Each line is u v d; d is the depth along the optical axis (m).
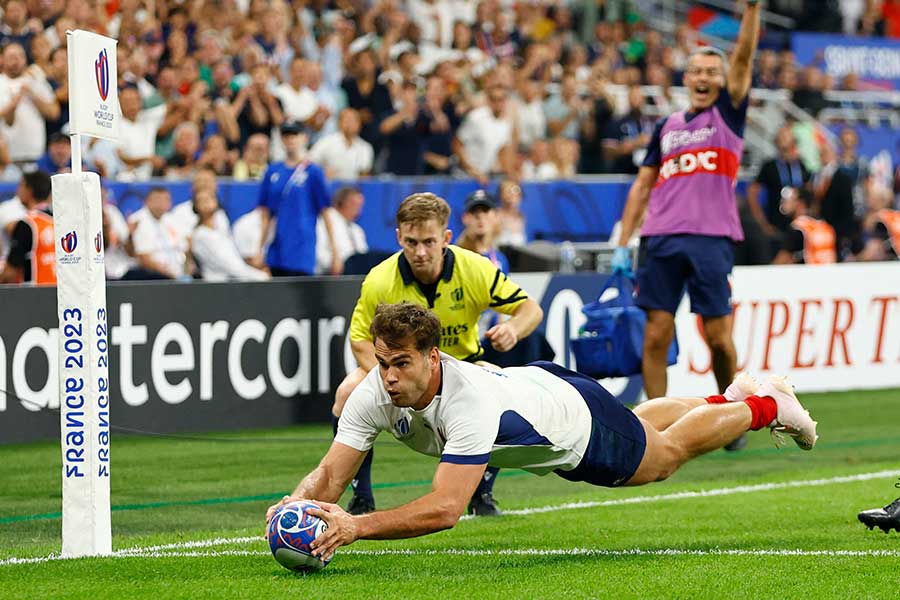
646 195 24.92
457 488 13.26
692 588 13.23
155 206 33.97
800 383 34.38
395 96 41.88
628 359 23.86
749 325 33.22
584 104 46.31
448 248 17.45
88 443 14.79
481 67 46.12
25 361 24.73
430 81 42.16
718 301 24.25
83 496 14.90
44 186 30.52
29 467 23.20
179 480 22.47
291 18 42.75
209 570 14.13
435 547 16.05
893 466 24.33
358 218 38.53
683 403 16.23
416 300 17.41
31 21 35.81
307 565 13.58
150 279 32.09
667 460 15.37
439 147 42.16
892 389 35.72
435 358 13.33
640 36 53.19
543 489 21.92
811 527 17.59
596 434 14.62
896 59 58.56
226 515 19.39
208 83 38.88
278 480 22.56
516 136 43.41
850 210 46.12
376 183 38.75
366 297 17.56
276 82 40.69
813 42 56.78
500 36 47.88
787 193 44.19
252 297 27.27
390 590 12.95
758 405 16.02
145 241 33.88
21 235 29.98
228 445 26.00
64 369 14.74
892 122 55.56
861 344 35.47
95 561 14.55
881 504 19.59
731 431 15.77
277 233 34.72
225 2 40.59
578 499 20.61
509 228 39.19
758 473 23.77
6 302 24.48
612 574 13.98
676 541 16.56
